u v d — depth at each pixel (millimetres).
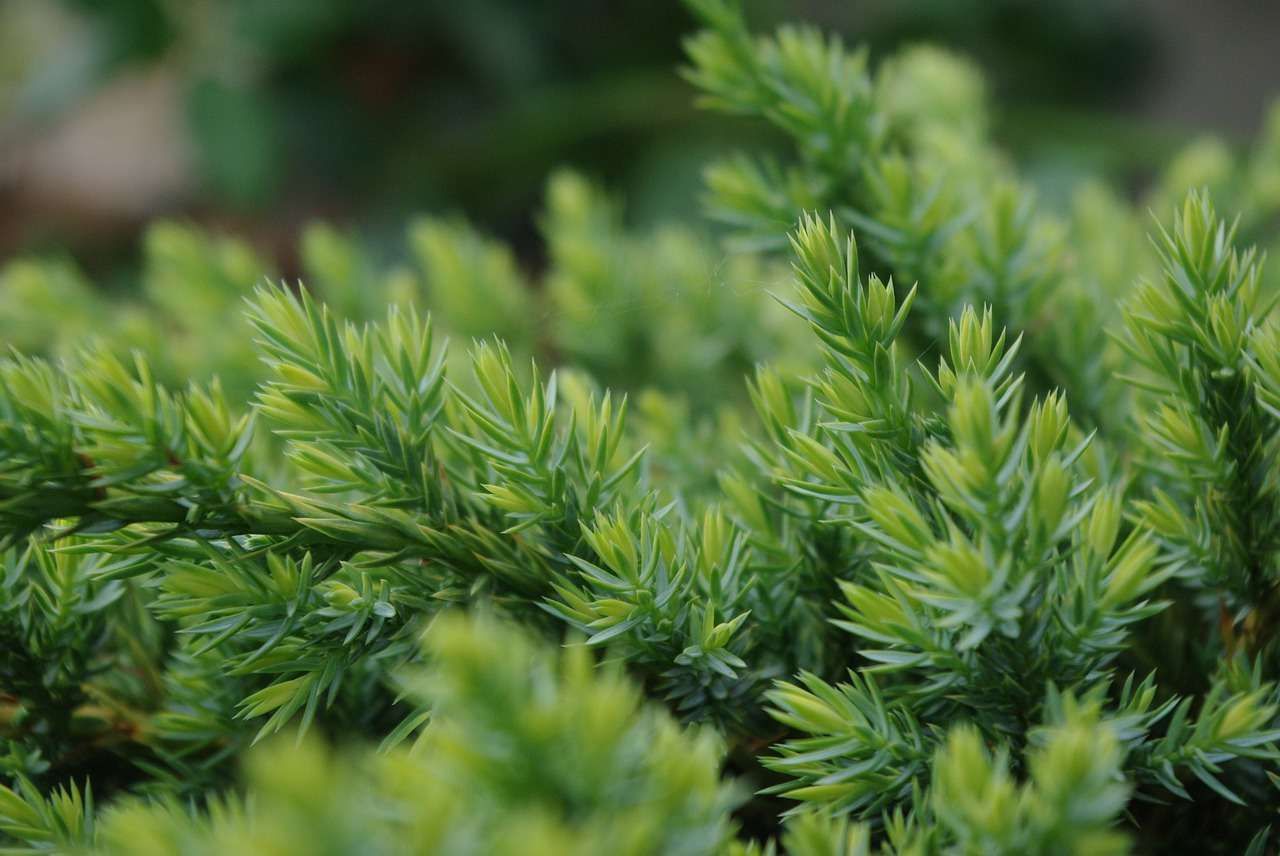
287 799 390
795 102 506
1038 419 443
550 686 404
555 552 460
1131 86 1764
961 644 428
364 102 1511
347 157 1491
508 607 458
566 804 404
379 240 1417
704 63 510
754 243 515
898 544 437
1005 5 1637
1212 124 1852
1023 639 440
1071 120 1312
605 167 1447
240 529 448
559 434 472
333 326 455
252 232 1506
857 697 444
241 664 449
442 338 574
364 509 453
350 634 448
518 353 582
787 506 468
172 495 443
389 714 472
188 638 464
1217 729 438
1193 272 458
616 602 445
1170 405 470
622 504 467
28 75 1908
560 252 584
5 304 584
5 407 438
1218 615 471
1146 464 480
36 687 464
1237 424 458
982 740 445
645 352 582
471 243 599
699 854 409
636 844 399
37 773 464
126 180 1605
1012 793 413
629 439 511
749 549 466
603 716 402
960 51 1631
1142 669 473
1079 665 442
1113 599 438
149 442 440
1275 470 460
